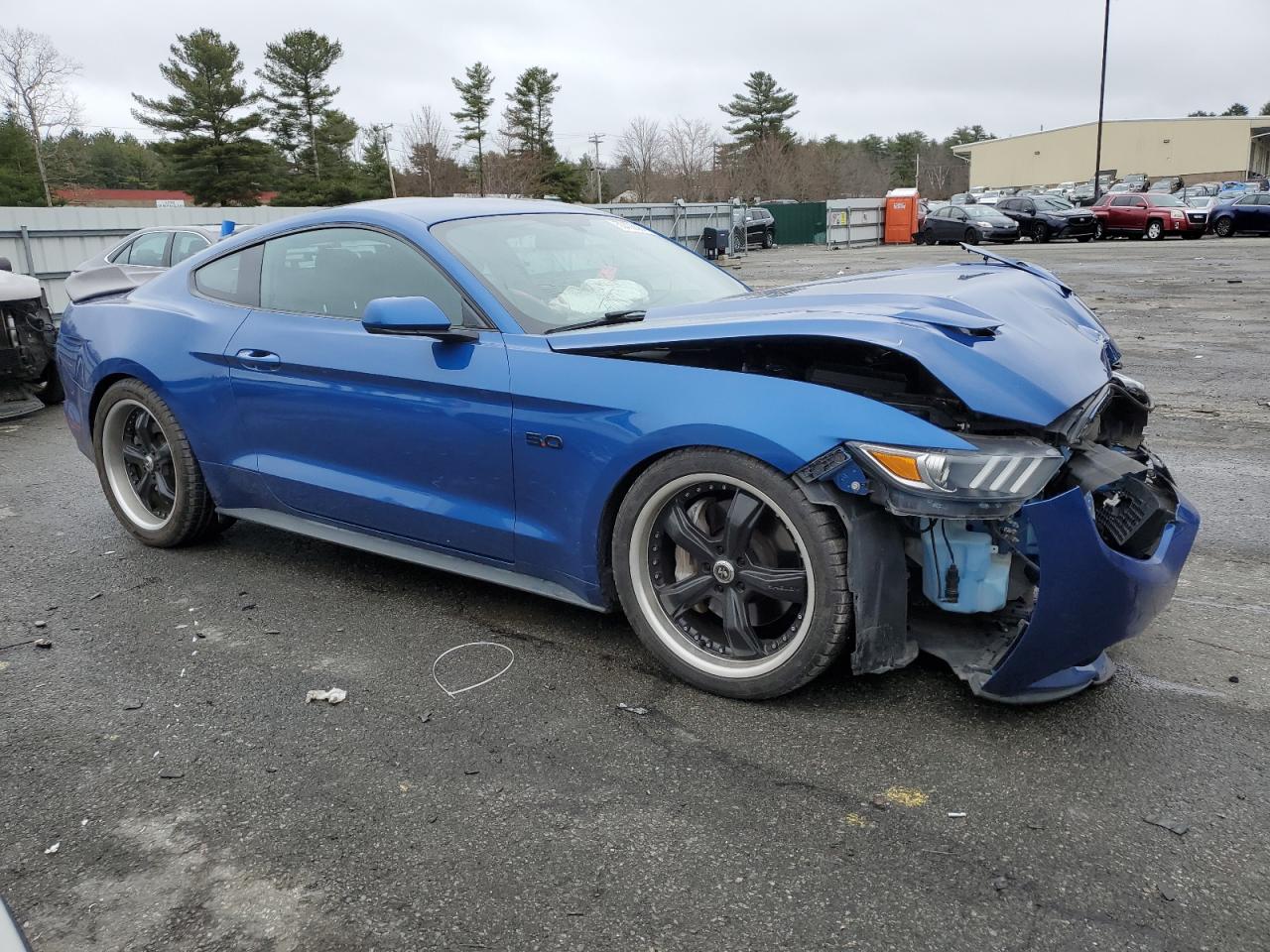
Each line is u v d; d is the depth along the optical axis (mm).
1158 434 6422
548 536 3248
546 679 3193
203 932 2104
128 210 16172
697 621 3141
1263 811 2408
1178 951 1969
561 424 3107
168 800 2580
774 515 2883
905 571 2764
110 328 4477
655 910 2127
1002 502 2518
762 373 3109
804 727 2840
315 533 4012
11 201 56719
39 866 2332
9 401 8086
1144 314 12531
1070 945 1992
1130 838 2316
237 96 60406
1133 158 94438
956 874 2211
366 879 2258
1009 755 2672
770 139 82562
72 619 3809
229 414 4078
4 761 2791
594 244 3957
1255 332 10773
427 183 67062
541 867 2279
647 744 2787
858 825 2393
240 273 4180
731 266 27156
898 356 2938
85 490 5773
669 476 2928
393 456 3586
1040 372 2766
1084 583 2545
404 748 2807
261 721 2980
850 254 32438
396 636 3566
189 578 4215
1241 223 31750
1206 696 2980
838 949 2000
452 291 3434
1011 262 3900
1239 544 4340
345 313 3762
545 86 74250
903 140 132250
